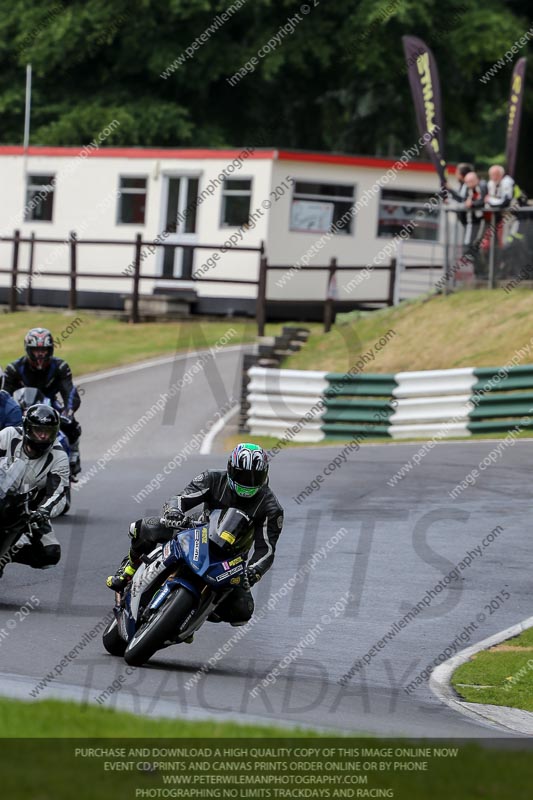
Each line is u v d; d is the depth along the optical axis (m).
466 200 88.81
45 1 146.62
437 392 70.94
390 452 65.00
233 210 112.00
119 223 117.50
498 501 51.62
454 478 56.69
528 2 153.25
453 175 116.75
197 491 28.72
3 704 20.81
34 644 30.25
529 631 34.72
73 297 116.00
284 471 59.38
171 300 112.56
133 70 149.75
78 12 144.00
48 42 143.50
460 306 86.62
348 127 160.12
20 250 122.69
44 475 33.38
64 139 146.50
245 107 157.12
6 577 39.16
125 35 145.38
